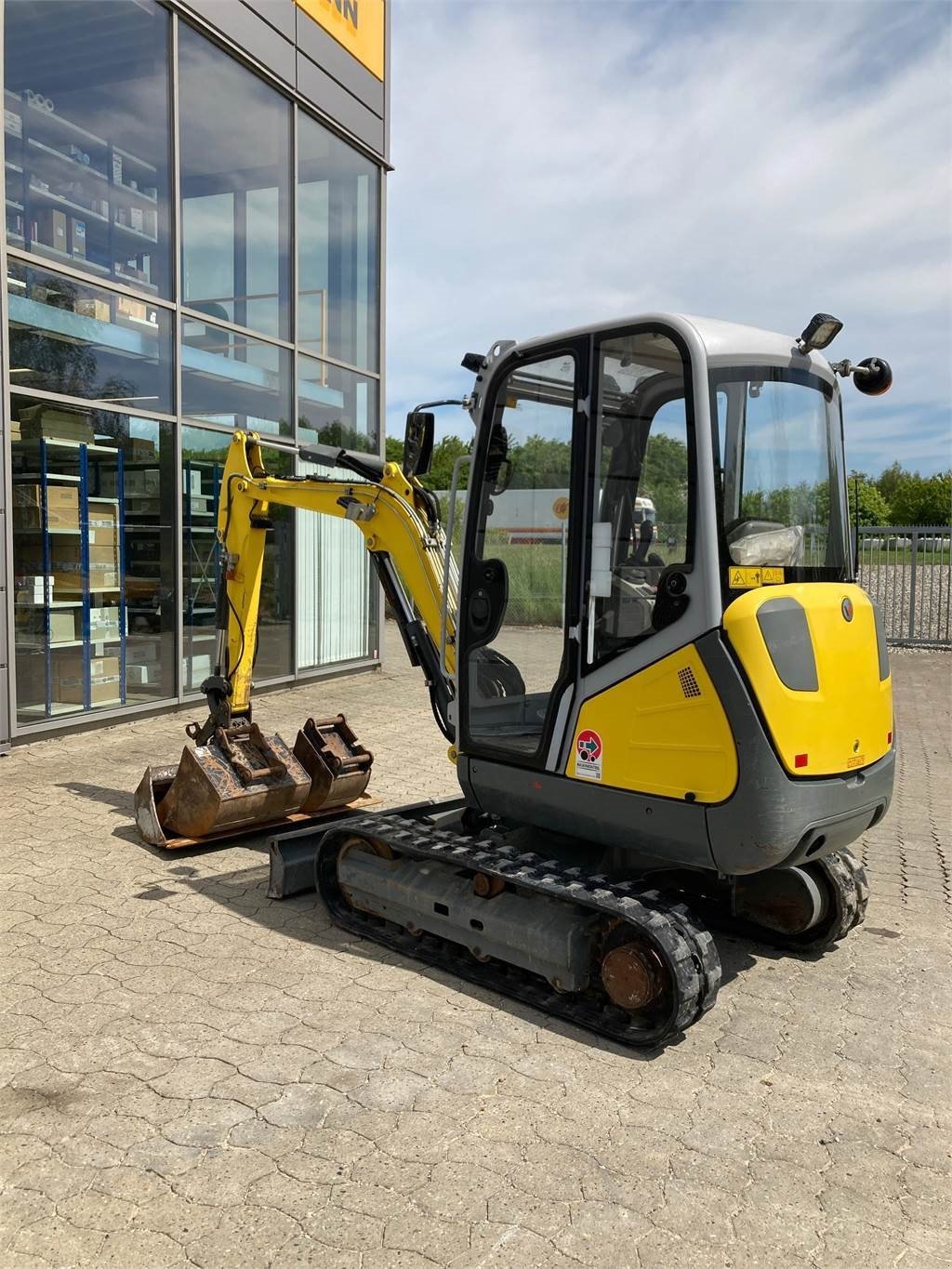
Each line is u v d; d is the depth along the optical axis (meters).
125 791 6.71
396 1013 3.73
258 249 10.54
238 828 5.59
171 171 9.25
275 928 4.50
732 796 3.37
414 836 4.35
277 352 10.91
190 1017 3.64
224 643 5.78
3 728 7.62
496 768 4.21
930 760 8.68
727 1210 2.66
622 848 3.87
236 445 5.73
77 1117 2.99
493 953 3.94
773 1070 3.42
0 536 7.43
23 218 7.75
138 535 9.03
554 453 3.94
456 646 4.41
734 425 3.59
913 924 4.84
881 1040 3.66
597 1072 3.36
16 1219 2.54
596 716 3.78
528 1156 2.87
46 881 5.02
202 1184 2.69
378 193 12.77
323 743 5.91
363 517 4.91
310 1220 2.56
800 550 3.89
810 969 4.31
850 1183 2.80
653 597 3.59
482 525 4.25
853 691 3.66
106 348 8.56
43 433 7.94
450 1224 2.56
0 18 7.30
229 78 9.97
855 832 3.84
